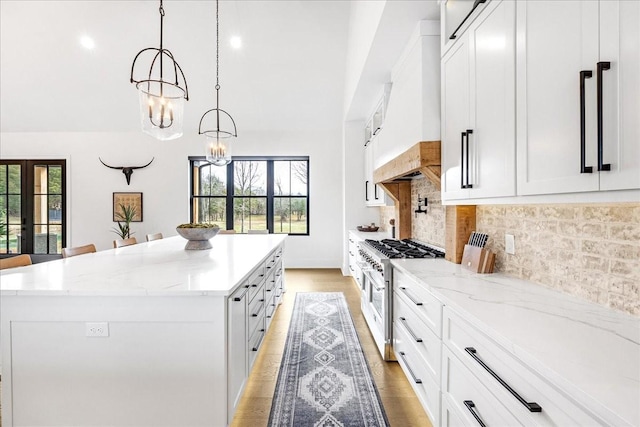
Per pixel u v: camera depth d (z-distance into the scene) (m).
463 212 2.27
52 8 4.43
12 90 5.47
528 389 0.95
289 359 2.65
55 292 1.53
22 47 4.89
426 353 1.79
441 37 2.14
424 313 1.81
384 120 3.67
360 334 3.14
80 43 4.86
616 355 0.90
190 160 6.35
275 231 6.52
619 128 0.87
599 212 1.30
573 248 1.44
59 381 1.57
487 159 1.58
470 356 1.29
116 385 1.57
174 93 2.45
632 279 1.17
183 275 1.84
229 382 1.60
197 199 6.50
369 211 5.79
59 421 1.58
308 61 5.10
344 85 5.45
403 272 2.22
